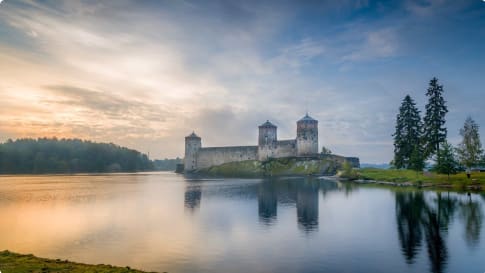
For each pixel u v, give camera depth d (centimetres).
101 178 14738
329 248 2642
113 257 2455
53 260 2095
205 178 14738
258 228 3353
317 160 16562
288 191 7081
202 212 4353
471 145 8194
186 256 2472
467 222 3444
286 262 2336
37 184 10231
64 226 3522
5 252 2248
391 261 2341
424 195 5594
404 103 10462
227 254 2511
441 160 7506
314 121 17800
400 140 10431
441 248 2611
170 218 3934
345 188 7462
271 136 18688
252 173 17075
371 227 3325
